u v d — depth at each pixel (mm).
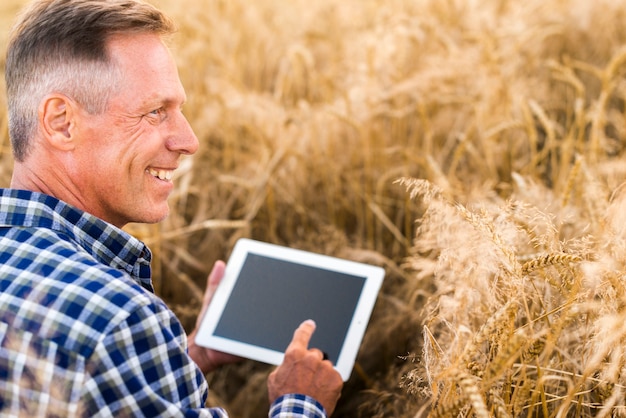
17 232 1263
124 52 1327
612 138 3254
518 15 4000
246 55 4727
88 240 1334
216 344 1843
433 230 1670
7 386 1119
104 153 1350
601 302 1375
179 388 1179
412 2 4516
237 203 3252
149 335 1136
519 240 1761
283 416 1463
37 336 1110
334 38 4582
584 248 1452
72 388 1088
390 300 2365
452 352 1411
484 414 1054
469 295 1519
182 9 4926
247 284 1927
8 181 3092
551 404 1570
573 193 2279
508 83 3359
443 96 3336
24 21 1354
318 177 3176
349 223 3102
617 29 3854
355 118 3201
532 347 1353
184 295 2828
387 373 2260
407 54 3738
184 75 4035
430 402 1389
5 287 1170
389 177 3068
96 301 1127
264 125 3275
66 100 1315
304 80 4215
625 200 1568
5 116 3566
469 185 2713
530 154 3076
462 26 4250
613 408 1381
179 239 2924
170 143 1425
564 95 3541
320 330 1805
